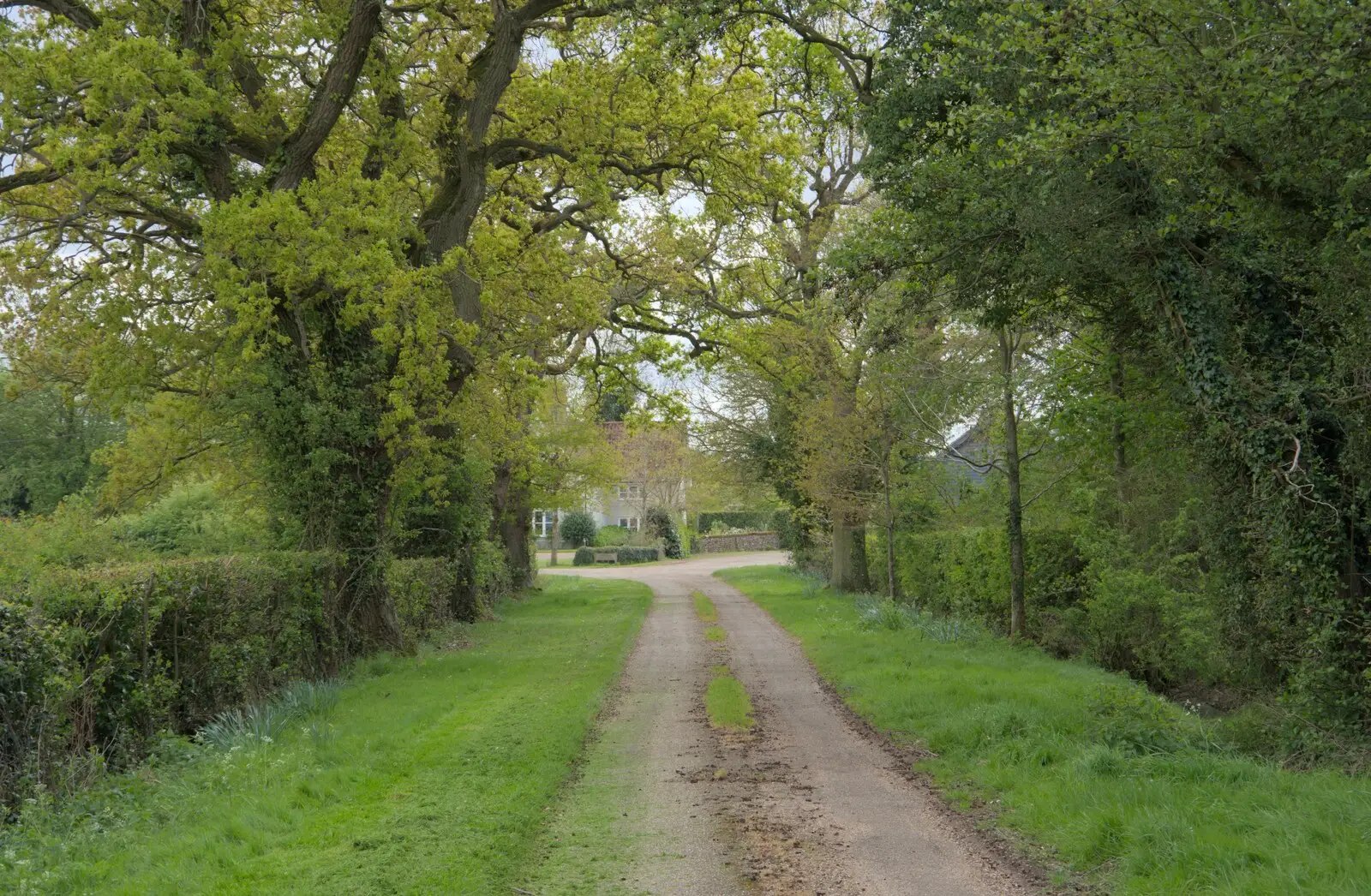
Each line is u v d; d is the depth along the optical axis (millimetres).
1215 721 11453
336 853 6742
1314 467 9984
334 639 15578
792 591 33906
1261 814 6754
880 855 6742
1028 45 9883
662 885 6207
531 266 18969
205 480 24953
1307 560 10250
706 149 20344
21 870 6273
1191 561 17359
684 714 12391
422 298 15078
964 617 22578
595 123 19547
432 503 24328
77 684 8516
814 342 24406
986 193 11852
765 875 6359
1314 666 10250
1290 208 9969
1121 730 9477
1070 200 10773
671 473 62969
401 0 18234
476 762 9391
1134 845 6332
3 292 15812
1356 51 7914
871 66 15055
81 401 34312
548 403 34625
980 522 24297
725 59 20375
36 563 10867
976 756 9492
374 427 16781
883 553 29625
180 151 15664
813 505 29859
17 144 13984
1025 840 7008
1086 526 19188
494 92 18328
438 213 18672
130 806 8117
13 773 7742
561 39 19906
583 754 10141
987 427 23453
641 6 15617
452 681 14859
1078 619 19141
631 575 48438
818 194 28344
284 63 17172
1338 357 10148
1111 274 11805
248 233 13695
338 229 14625
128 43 13422
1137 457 18047
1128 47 8867
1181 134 9188
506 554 32906
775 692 14156
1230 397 10625
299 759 9523
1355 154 8852
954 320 17688
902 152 13688
